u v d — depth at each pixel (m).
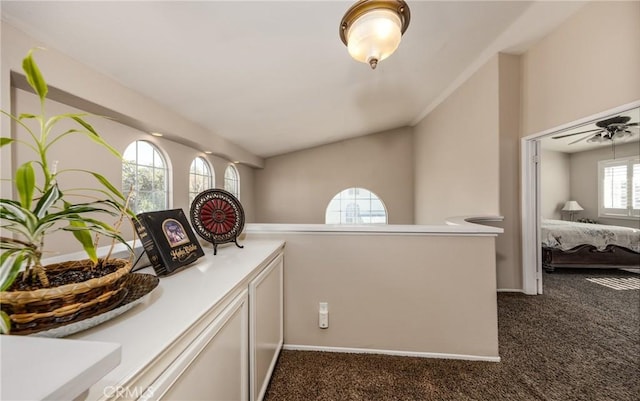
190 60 2.13
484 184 3.14
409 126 6.14
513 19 2.32
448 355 1.68
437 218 4.61
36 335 0.53
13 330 0.51
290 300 1.79
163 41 1.85
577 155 5.80
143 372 0.51
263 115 3.75
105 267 0.73
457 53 2.91
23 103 1.85
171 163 3.54
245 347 1.09
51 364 0.37
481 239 1.65
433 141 4.77
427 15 2.16
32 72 0.57
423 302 1.70
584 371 1.55
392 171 6.23
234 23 1.79
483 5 2.11
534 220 2.81
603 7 2.01
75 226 0.62
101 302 0.62
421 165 5.51
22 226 0.55
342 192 6.57
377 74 3.12
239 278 1.00
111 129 2.60
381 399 1.36
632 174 4.87
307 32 2.02
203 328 0.75
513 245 2.88
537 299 2.62
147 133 3.08
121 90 2.34
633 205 4.86
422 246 1.69
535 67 2.67
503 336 1.92
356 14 1.37
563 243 3.60
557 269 3.76
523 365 1.60
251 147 5.45
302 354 1.73
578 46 2.22
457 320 1.67
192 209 1.37
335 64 2.64
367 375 1.53
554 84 2.46
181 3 1.55
